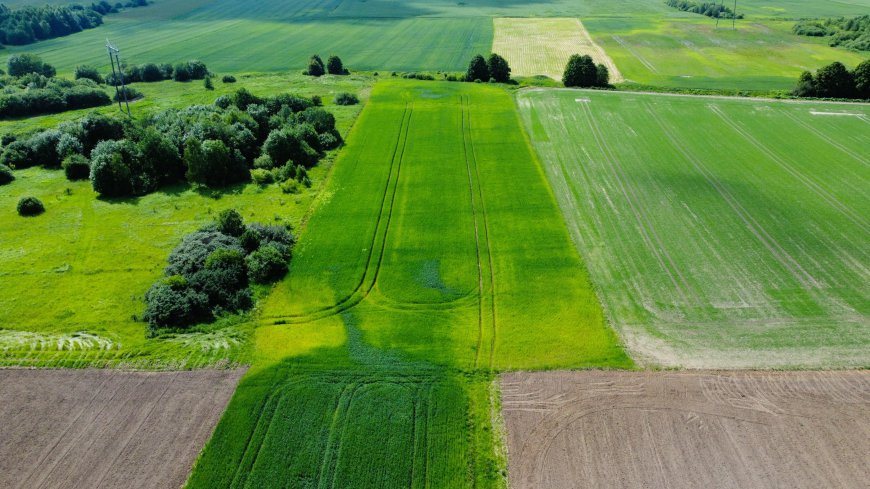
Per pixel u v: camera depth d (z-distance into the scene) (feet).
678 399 103.50
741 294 132.26
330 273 144.25
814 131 232.73
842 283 135.44
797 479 88.43
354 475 90.43
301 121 236.63
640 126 242.17
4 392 106.93
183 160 199.93
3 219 172.04
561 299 132.16
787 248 150.41
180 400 104.88
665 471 90.02
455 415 101.19
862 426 97.25
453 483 89.35
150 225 169.27
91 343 119.55
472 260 148.46
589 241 155.84
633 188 186.39
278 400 104.73
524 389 106.93
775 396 103.71
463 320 126.31
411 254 151.64
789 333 119.44
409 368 112.16
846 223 161.89
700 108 262.88
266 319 128.26
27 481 89.92
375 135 237.86
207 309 129.80
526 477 89.97
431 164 207.51
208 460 92.94
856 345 115.55
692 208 172.45
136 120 242.58
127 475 90.79
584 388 106.73
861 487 87.04
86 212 177.06
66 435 97.86
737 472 89.66
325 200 183.01
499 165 205.16
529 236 158.61
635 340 118.93
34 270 146.00
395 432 97.91
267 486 88.79
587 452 93.71
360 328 124.57
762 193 180.86
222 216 158.61
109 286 139.74
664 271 141.59
